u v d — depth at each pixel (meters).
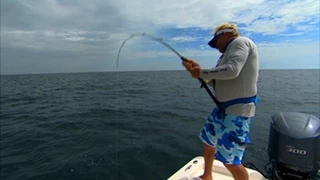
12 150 6.41
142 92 20.30
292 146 2.58
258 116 9.70
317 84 28.88
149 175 4.67
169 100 15.13
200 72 1.88
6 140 7.34
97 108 12.77
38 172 5.00
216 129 2.06
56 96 19.88
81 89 25.41
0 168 5.25
